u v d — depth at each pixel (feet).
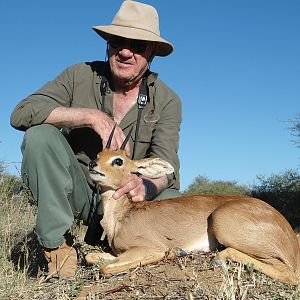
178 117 7.59
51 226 6.36
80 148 7.35
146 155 7.54
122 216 6.96
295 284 5.83
